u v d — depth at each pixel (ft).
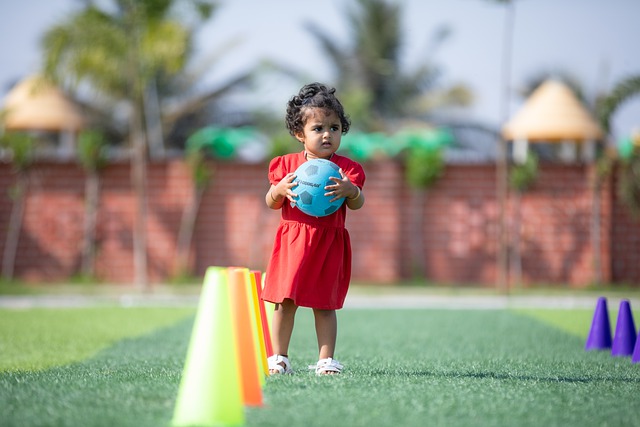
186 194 87.61
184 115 148.87
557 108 96.12
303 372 25.41
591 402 20.63
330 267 24.38
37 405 19.02
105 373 25.00
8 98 100.63
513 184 86.12
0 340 40.09
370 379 23.09
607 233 86.02
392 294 77.36
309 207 23.82
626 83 88.99
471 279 87.20
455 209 87.30
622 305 34.22
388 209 87.30
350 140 88.07
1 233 87.04
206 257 87.71
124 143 145.59
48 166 87.30
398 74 161.38
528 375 25.81
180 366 28.07
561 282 86.53
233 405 17.12
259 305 24.94
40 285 83.66
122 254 87.40
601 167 85.10
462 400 20.15
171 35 83.05
